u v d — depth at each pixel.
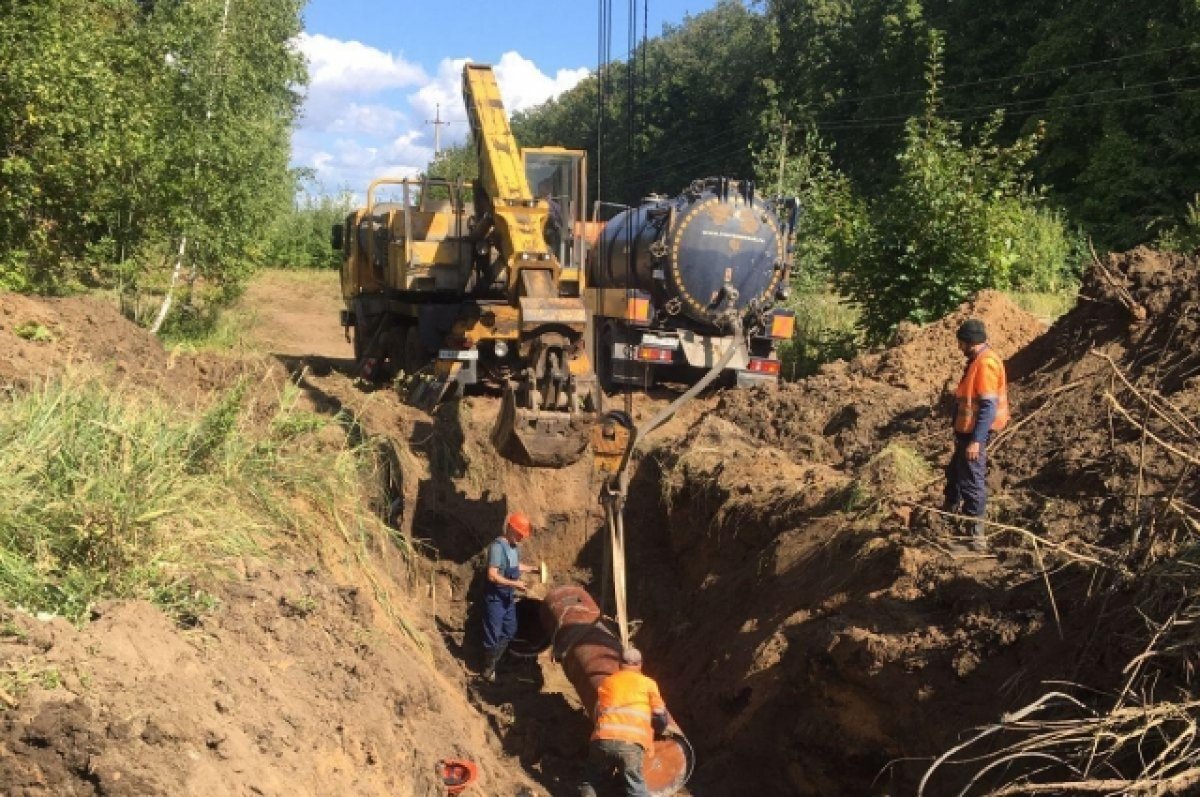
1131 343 9.19
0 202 11.95
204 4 16.97
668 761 7.04
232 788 3.99
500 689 9.11
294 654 5.46
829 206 19.62
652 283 15.16
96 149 12.60
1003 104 32.94
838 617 6.94
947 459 9.12
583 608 9.25
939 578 6.70
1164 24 27.22
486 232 11.88
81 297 12.38
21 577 4.57
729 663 8.03
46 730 3.64
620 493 8.26
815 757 6.68
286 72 19.91
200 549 5.68
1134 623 5.27
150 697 4.07
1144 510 6.31
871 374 12.80
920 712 5.98
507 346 13.56
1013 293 18.81
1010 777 5.21
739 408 12.48
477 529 11.07
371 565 7.97
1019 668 5.74
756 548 9.42
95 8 15.19
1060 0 32.53
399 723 5.86
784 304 16.58
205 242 16.97
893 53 37.62
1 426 5.55
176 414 7.35
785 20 48.66
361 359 18.20
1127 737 4.50
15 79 11.48
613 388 15.94
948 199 15.62
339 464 8.13
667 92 55.00
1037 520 7.12
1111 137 26.86
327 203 47.88
